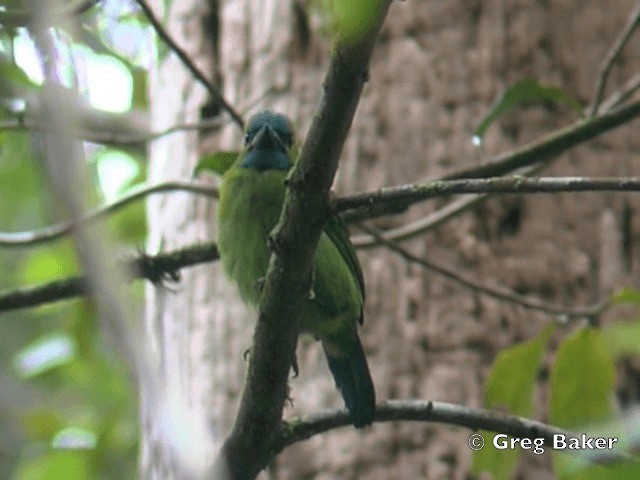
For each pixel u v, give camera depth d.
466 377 10.53
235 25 11.86
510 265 10.86
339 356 8.58
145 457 9.63
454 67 11.21
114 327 2.38
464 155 11.02
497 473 7.83
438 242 10.84
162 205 12.08
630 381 10.73
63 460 14.66
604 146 11.37
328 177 5.62
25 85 7.22
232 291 11.26
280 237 5.87
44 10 2.73
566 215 11.09
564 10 11.48
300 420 7.07
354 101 5.31
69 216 2.46
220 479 2.87
